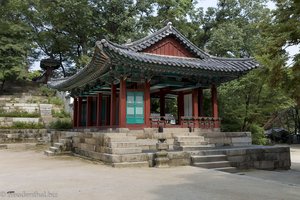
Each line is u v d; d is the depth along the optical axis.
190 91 23.28
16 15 44.31
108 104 27.41
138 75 18.97
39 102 38.41
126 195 8.45
